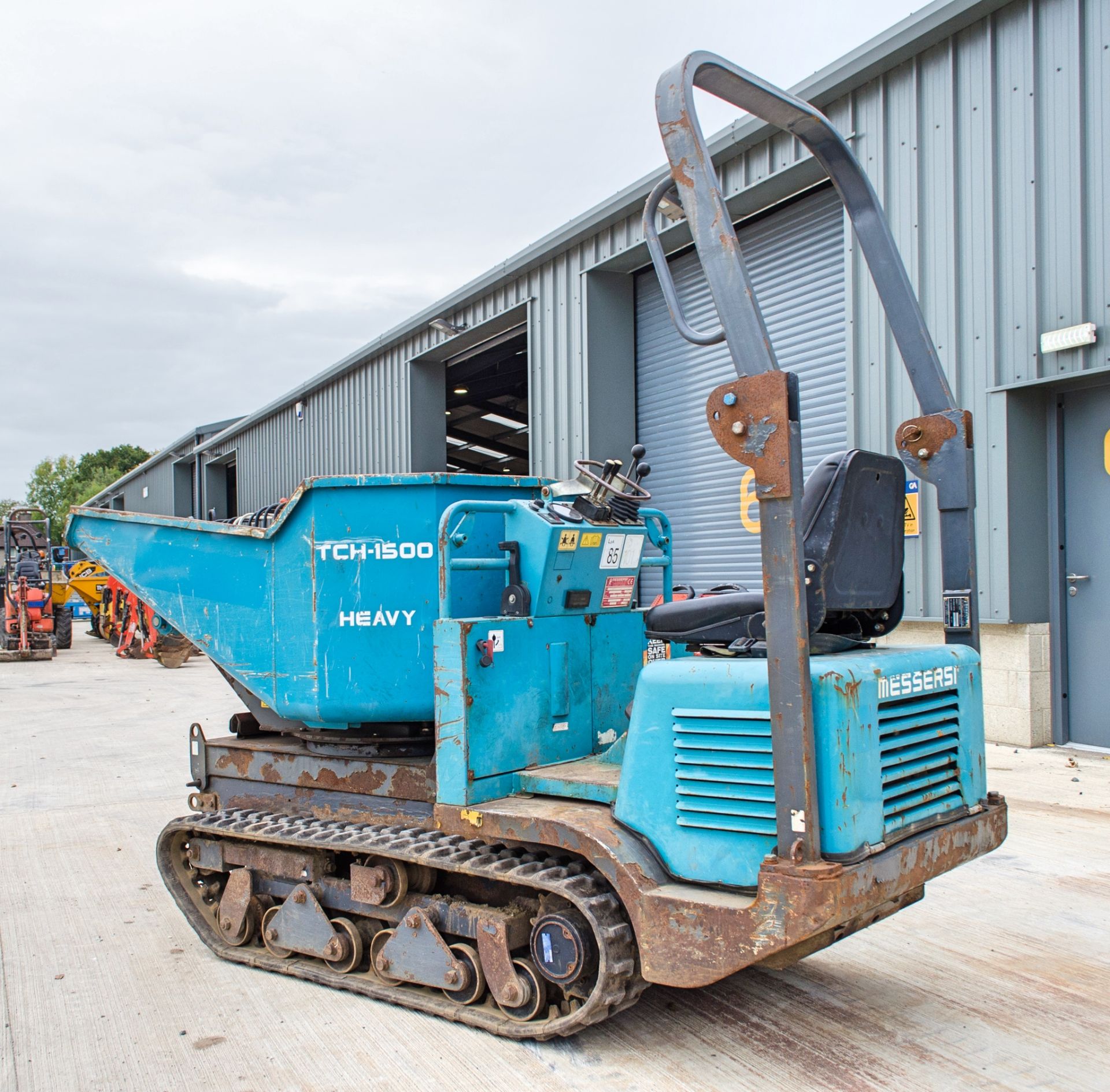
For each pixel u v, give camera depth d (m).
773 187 9.16
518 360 15.88
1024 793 6.12
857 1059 3.08
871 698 2.73
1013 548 7.25
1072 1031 3.26
